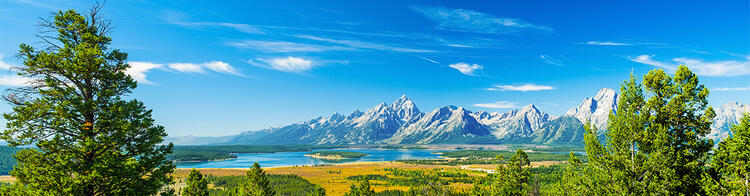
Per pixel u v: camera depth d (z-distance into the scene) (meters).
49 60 23.31
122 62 27.30
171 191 27.30
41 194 21.80
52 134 23.64
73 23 25.22
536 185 80.06
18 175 22.69
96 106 24.20
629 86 29.89
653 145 27.45
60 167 22.27
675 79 27.92
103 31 26.94
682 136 27.44
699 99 27.17
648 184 27.38
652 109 28.84
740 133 25.98
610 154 29.58
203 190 66.69
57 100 23.98
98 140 24.25
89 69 24.61
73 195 21.41
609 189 28.75
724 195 25.28
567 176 32.94
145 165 25.67
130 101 25.56
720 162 26.59
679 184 25.98
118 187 24.03
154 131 26.27
